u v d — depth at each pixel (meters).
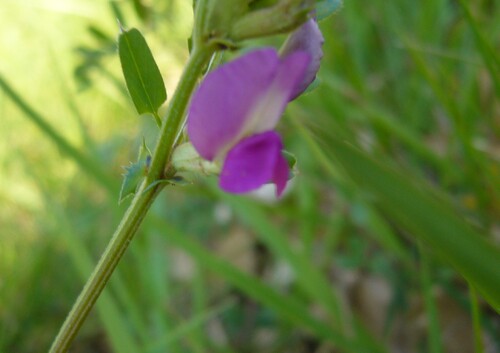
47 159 0.27
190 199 0.26
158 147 0.08
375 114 0.20
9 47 0.31
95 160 0.21
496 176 0.17
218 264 0.16
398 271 0.20
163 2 0.23
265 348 0.21
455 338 0.19
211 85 0.08
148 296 0.19
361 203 0.18
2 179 0.27
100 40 0.23
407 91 0.24
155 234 0.20
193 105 0.08
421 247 0.15
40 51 0.30
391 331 0.20
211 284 0.23
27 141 0.28
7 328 0.22
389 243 0.18
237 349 0.21
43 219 0.24
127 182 0.08
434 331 0.15
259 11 0.07
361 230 0.22
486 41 0.15
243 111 0.08
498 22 0.22
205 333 0.19
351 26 0.25
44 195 0.22
